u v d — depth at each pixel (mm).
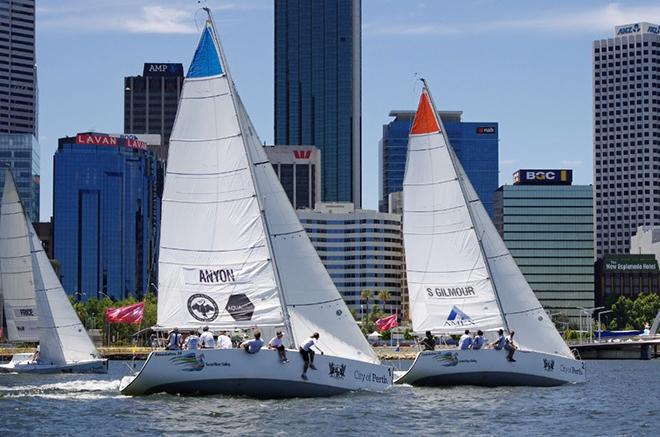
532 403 95000
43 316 160750
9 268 160500
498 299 110125
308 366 91500
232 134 92625
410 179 112375
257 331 90000
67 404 92000
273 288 92188
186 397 91125
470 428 79625
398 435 75812
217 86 92875
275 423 78875
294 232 96188
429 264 111750
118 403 89750
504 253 112625
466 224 110625
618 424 83562
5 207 159625
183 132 93250
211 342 91500
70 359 162375
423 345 112312
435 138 111500
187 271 93125
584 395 104062
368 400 92875
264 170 96250
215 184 92875
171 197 93250
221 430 75750
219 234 92875
